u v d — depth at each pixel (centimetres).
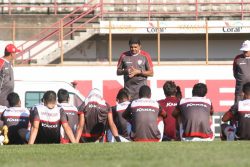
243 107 2839
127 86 3453
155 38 6000
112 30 5800
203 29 5812
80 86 5016
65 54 5953
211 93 5012
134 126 2900
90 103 3075
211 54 6031
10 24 5972
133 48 3481
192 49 6022
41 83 4091
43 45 5941
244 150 2109
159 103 3116
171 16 6181
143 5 6212
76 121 3119
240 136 2864
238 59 3528
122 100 3195
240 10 6238
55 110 2891
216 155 1952
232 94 5006
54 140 2902
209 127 2838
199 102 2847
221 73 5025
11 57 3450
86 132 3111
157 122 2922
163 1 6228
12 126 3088
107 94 5006
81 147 2386
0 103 3403
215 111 4988
